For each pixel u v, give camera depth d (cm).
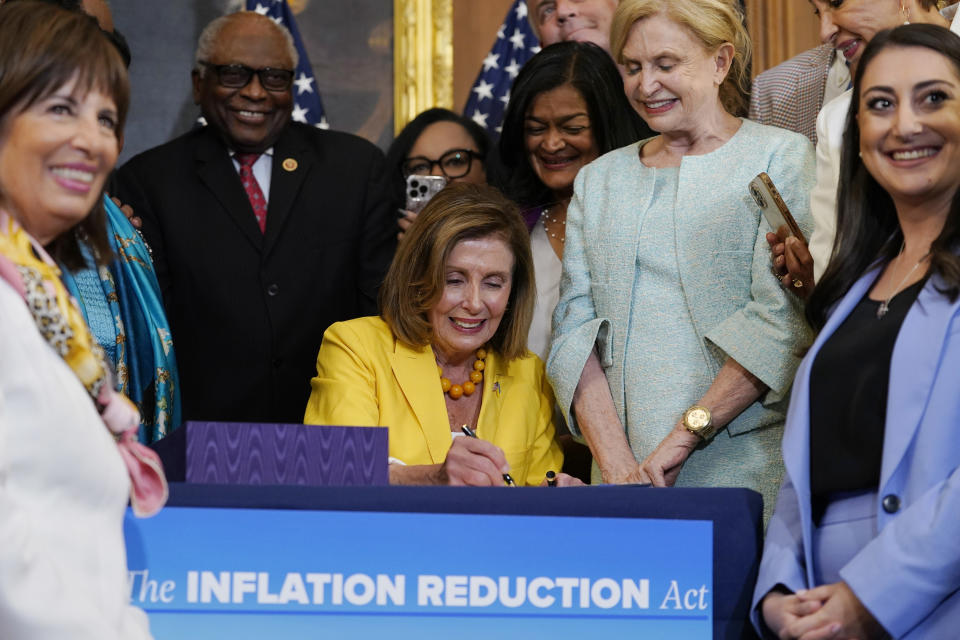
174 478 209
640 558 198
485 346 314
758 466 285
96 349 174
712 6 299
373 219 397
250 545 188
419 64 536
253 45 390
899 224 225
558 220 374
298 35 529
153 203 383
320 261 385
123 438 177
